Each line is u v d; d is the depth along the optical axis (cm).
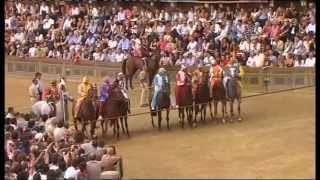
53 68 3884
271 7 3722
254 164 2252
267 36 3444
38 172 1961
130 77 3353
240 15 3725
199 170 2223
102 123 2633
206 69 3278
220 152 2394
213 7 3941
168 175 2186
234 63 3097
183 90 2706
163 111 2933
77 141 2344
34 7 4247
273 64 3278
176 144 2514
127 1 4178
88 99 2611
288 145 2416
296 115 2758
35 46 4056
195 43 3559
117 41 3794
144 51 3531
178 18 3884
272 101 2994
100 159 2198
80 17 4144
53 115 2728
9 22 4166
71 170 2011
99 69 3738
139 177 2191
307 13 3509
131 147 2511
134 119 2870
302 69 3133
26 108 3041
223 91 2741
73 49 3903
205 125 2727
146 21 3906
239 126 2683
